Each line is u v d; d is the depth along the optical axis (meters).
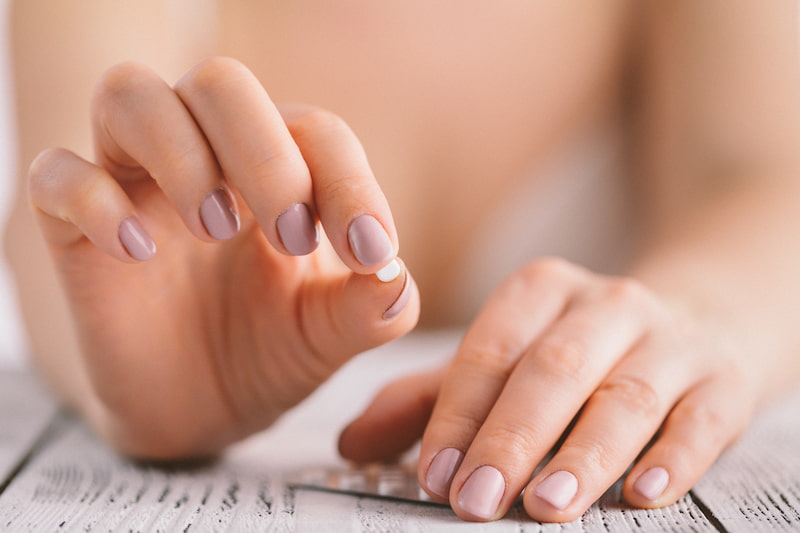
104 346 0.49
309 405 0.64
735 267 0.65
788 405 0.60
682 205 0.96
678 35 1.02
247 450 0.54
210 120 0.44
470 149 1.03
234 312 0.50
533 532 0.43
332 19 0.95
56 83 0.71
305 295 0.49
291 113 0.46
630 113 1.07
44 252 0.65
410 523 0.44
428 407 0.51
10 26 0.78
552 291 0.51
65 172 0.46
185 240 0.49
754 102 0.97
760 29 0.99
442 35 0.99
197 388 0.50
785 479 0.48
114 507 0.46
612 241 1.08
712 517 0.44
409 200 1.02
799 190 0.84
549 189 1.07
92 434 0.57
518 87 1.03
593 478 0.44
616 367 0.48
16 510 0.46
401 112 1.00
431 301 1.07
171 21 0.86
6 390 0.71
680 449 0.46
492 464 0.44
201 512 0.45
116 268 0.48
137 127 0.45
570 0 1.03
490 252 1.07
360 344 0.47
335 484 0.48
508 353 0.48
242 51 0.95
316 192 0.45
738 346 0.55
